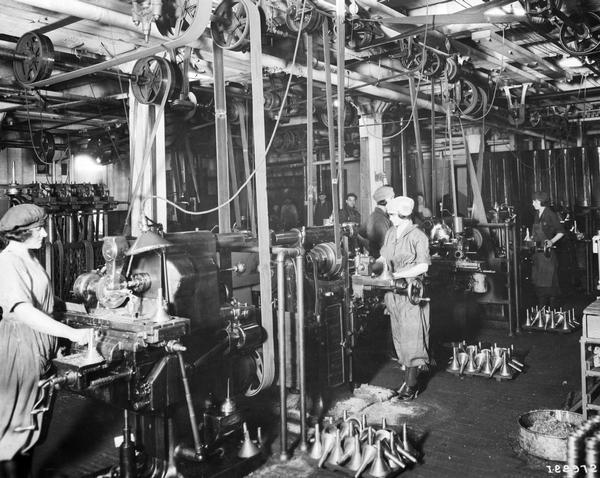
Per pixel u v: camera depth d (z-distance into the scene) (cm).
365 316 596
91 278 358
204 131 1145
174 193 1038
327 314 472
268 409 450
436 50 601
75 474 363
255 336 378
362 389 505
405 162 1052
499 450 380
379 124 931
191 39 370
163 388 304
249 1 362
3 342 297
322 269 463
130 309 321
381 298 622
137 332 283
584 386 388
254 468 357
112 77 678
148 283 331
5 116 920
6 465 300
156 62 548
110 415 469
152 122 602
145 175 600
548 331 734
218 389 377
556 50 750
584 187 1141
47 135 973
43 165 1164
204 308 349
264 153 368
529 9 495
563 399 479
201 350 353
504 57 754
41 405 302
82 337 281
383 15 575
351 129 1182
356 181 1451
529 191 1192
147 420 327
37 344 304
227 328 363
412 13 648
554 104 959
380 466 340
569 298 987
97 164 1127
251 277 460
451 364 570
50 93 752
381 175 890
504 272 735
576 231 1009
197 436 308
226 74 766
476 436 404
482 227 755
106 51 627
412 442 395
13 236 311
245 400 437
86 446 408
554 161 1164
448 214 1014
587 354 464
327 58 448
